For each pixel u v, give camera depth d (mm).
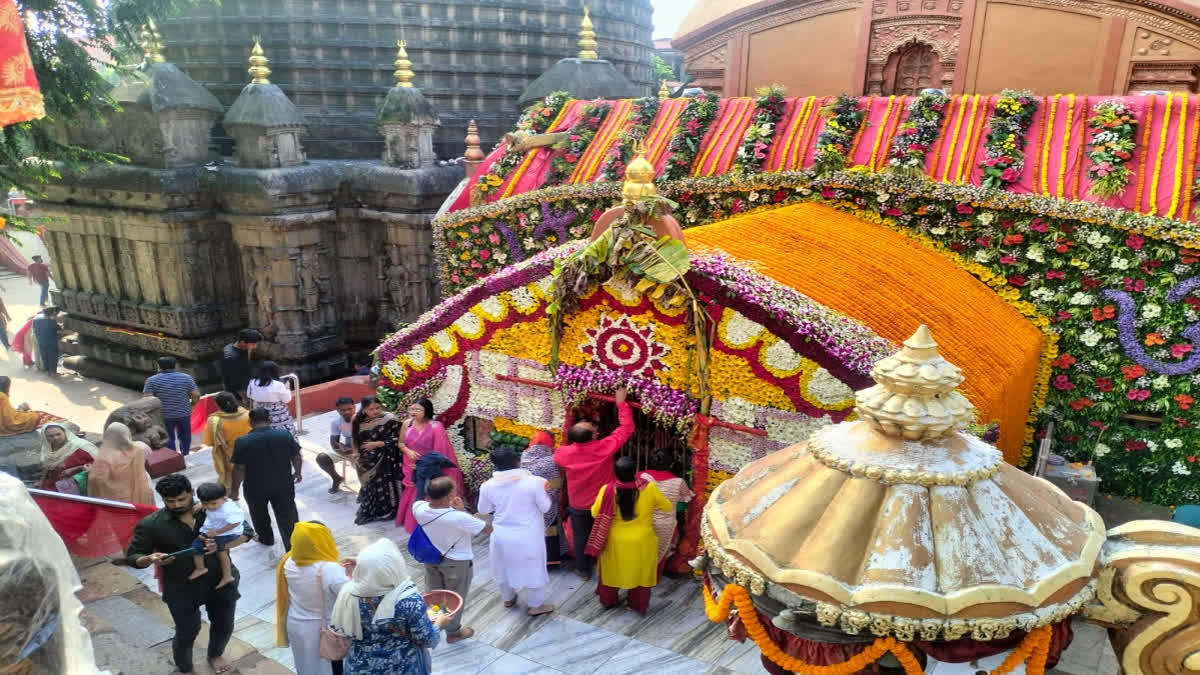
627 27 23078
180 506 5652
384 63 19766
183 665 5914
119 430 7797
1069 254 8281
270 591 7387
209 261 17078
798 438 7008
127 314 17812
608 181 10938
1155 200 7855
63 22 11156
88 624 6531
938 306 7574
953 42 11469
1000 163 8547
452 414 9219
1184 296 7797
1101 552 2100
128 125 16312
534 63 21062
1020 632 1999
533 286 8172
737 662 6301
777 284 6969
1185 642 1976
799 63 12953
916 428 2098
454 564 6441
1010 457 8195
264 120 15547
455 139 20438
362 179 16594
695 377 7418
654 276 7062
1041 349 8492
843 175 9305
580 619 6930
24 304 25656
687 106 11234
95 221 17500
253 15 19422
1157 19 9992
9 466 8984
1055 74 10844
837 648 2061
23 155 12188
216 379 17641
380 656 4598
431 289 16922
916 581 1910
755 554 2107
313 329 16750
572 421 8359
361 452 8797
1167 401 8086
